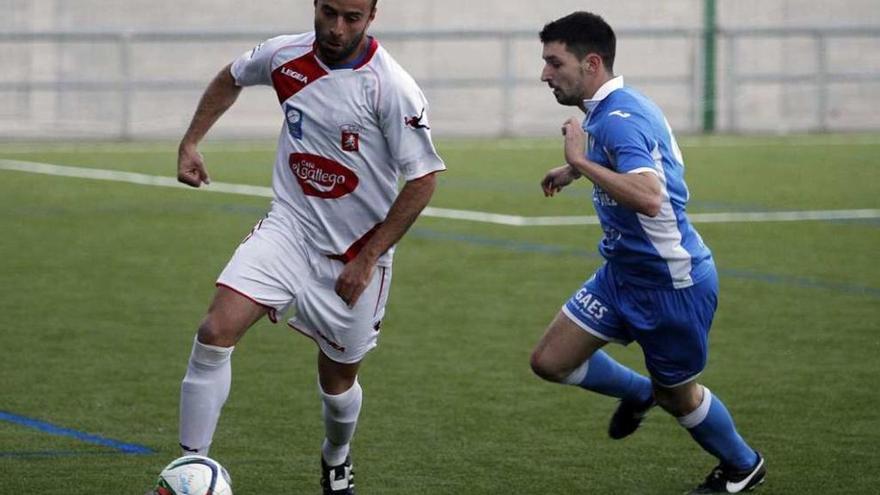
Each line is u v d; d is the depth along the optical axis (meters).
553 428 22.20
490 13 97.00
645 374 26.23
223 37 84.81
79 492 18.44
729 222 47.50
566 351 18.55
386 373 25.98
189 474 15.73
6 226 45.22
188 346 28.11
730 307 32.53
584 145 17.19
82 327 29.84
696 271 17.84
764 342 28.73
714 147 78.88
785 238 43.69
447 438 21.58
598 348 18.73
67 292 33.94
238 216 48.12
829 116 96.12
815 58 97.06
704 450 20.56
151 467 19.70
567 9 98.00
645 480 19.42
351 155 17.41
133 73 90.25
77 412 22.86
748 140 84.12
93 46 88.88
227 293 17.22
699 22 97.94
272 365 26.52
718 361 26.98
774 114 95.81
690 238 17.94
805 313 31.80
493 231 45.22
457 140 85.06
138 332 29.41
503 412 23.19
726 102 92.06
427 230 45.34
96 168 64.25
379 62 17.36
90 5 91.31
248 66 18.16
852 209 50.84
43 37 81.62
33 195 53.53
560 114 96.31
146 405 23.38
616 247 17.94
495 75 95.88
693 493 18.75
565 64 17.83
